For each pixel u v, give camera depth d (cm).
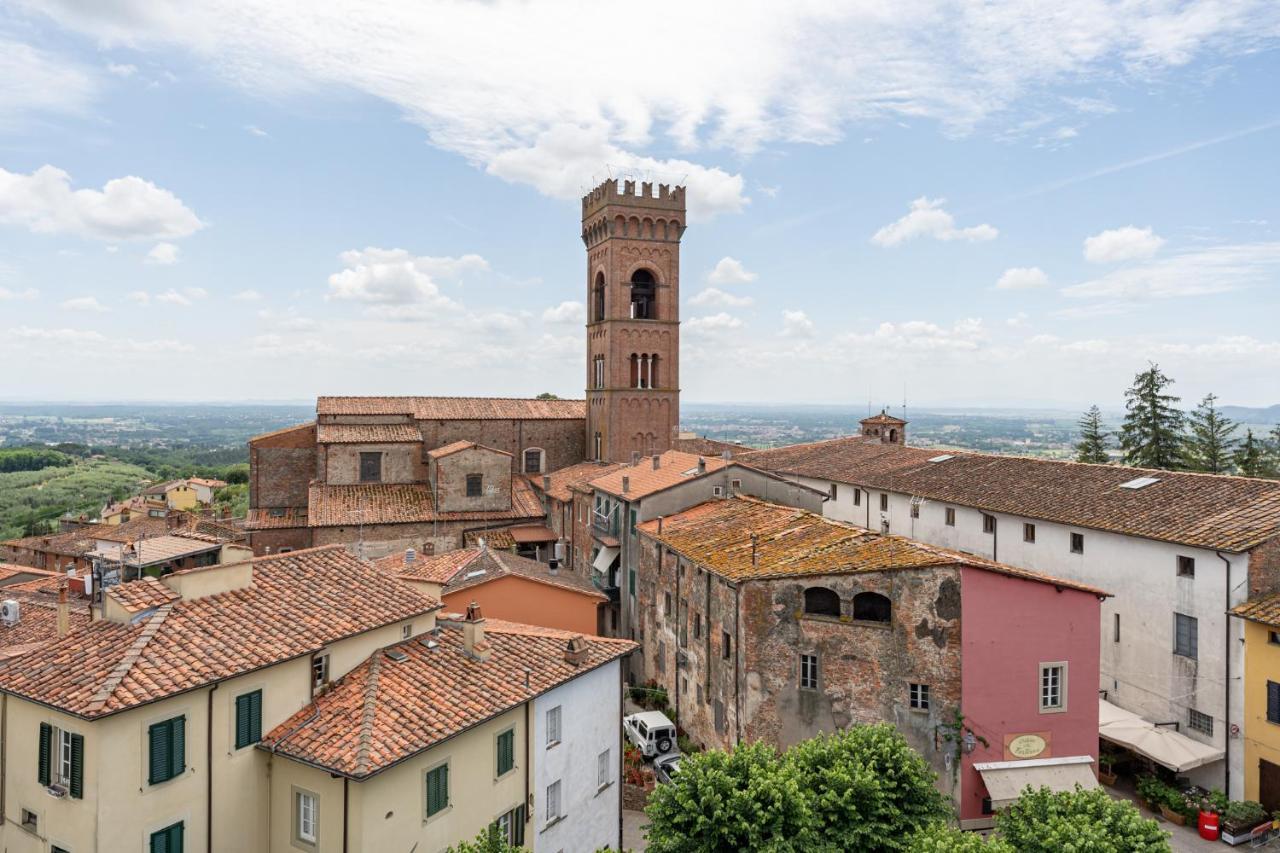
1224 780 3731
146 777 2142
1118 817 2355
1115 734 3825
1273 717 3547
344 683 2686
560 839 3031
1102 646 4422
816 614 3566
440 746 2484
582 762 3166
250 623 2588
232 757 2350
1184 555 3959
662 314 8050
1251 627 3631
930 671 3347
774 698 3575
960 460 6506
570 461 8506
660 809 2472
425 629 3100
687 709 4362
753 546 3981
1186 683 3928
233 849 2355
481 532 6838
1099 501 4725
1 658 2572
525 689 2825
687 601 4375
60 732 2141
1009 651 3359
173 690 2166
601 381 8194
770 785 2403
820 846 2359
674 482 5416
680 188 8056
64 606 2575
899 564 3422
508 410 8356
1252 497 4119
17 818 2233
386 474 7156
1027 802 2494
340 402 7744
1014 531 5097
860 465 7331
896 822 2503
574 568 6650
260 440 7200
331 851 2284
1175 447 8369
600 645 3362
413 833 2397
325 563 3177
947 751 3316
